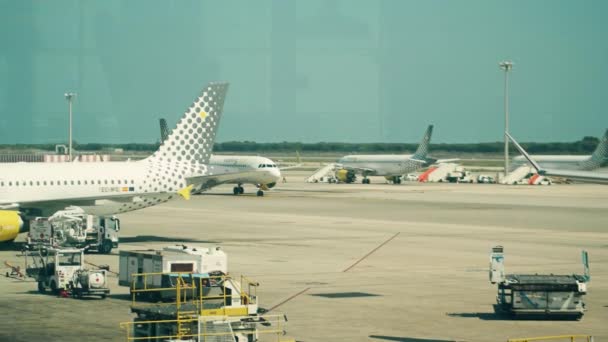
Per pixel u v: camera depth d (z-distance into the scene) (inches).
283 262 2335.1
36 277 1839.3
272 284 1935.3
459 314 1587.1
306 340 1352.1
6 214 2393.0
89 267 2149.4
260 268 2208.4
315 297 1760.6
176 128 2982.3
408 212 4360.2
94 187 2805.1
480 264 2322.8
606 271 2217.0
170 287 1533.0
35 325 1443.2
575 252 2657.5
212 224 3565.5
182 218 3880.4
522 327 1475.1
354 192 6368.1
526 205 4990.2
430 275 2102.6
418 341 1354.6
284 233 3201.3
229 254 2513.5
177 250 1674.5
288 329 1435.8
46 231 2399.1
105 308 1600.6
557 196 6018.7
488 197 5807.1
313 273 2123.5
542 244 2896.2
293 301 1711.4
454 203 5128.0
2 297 1728.6
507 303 1583.4
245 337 1235.9
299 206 4768.7
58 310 1579.7
